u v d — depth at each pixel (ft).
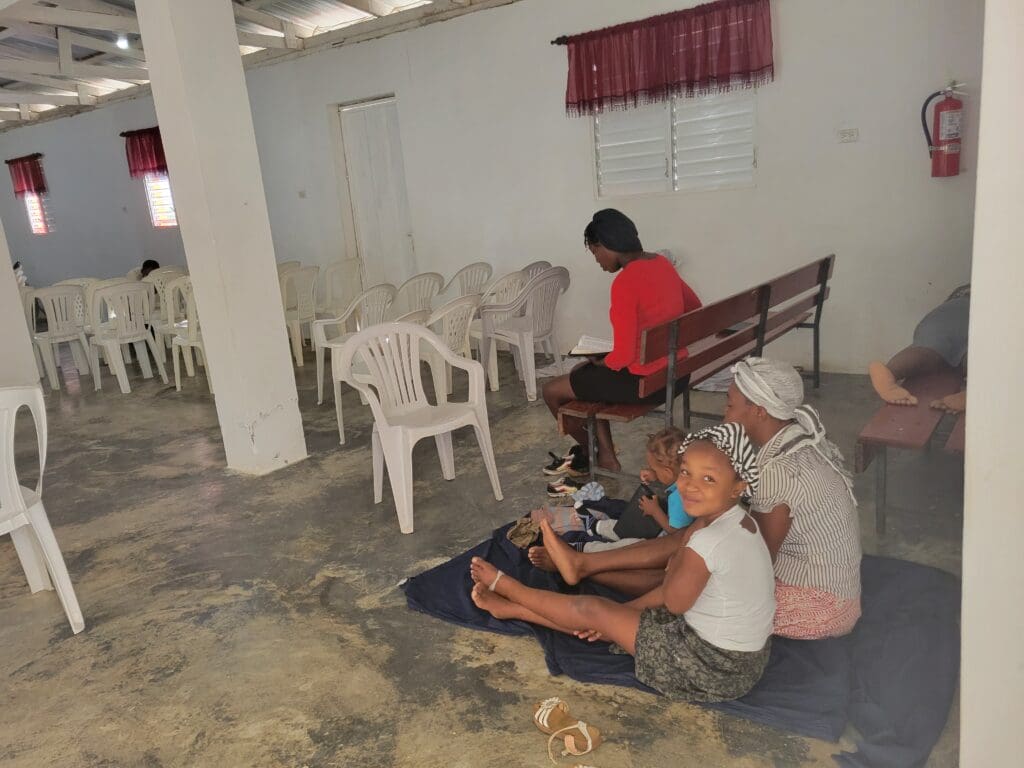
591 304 20.07
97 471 14.48
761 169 16.49
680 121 17.38
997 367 3.87
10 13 17.87
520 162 20.21
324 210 25.13
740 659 6.40
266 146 25.90
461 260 22.36
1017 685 4.23
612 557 8.11
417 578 9.07
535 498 11.30
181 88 11.73
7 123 35.96
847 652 7.02
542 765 6.08
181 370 23.13
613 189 18.88
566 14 18.30
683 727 6.36
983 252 3.78
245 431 13.24
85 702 7.46
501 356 21.34
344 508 11.58
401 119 22.29
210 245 12.34
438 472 12.67
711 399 15.16
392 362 11.53
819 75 15.35
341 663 7.67
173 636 8.48
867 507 9.82
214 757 6.52
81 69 25.23
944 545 8.77
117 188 32.94
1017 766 4.37
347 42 22.63
